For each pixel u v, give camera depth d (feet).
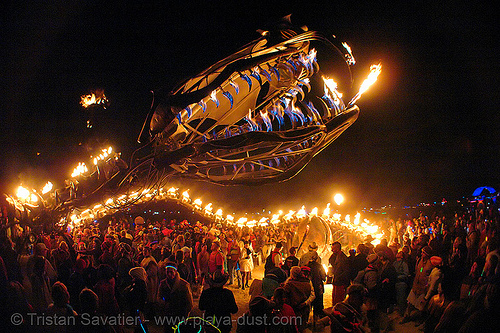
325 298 38.68
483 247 28.84
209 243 41.83
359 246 31.14
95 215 50.26
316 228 51.13
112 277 23.59
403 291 30.66
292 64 23.93
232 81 24.54
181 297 20.94
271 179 27.40
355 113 24.59
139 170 26.61
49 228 37.14
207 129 26.86
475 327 20.18
